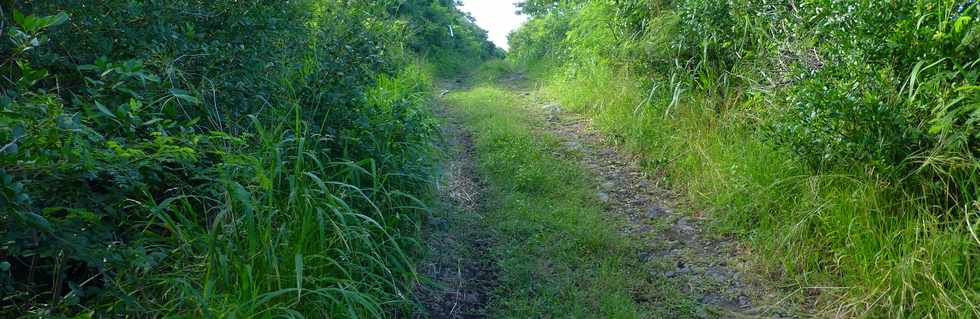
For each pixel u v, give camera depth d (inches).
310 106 161.6
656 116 259.0
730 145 207.8
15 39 87.9
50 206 95.8
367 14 212.4
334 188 144.1
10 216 79.6
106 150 94.2
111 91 110.1
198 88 132.5
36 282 105.7
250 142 135.0
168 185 128.9
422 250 158.1
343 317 116.7
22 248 90.3
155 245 110.0
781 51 193.3
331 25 187.0
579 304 139.3
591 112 315.3
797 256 152.1
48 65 114.0
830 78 153.8
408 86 292.5
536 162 232.7
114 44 129.5
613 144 267.1
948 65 135.6
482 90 418.6
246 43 155.0
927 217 133.6
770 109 190.4
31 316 86.3
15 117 77.5
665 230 185.0
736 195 183.3
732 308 141.5
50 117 83.3
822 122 150.6
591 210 195.6
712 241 174.7
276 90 156.7
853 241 140.1
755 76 214.5
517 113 329.1
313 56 179.2
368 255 131.0
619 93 298.2
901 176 141.9
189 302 102.1
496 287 150.2
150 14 134.0
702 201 197.9
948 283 122.6
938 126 121.5
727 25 232.8
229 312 98.5
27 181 81.8
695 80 245.9
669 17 264.4
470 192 209.6
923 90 135.0
